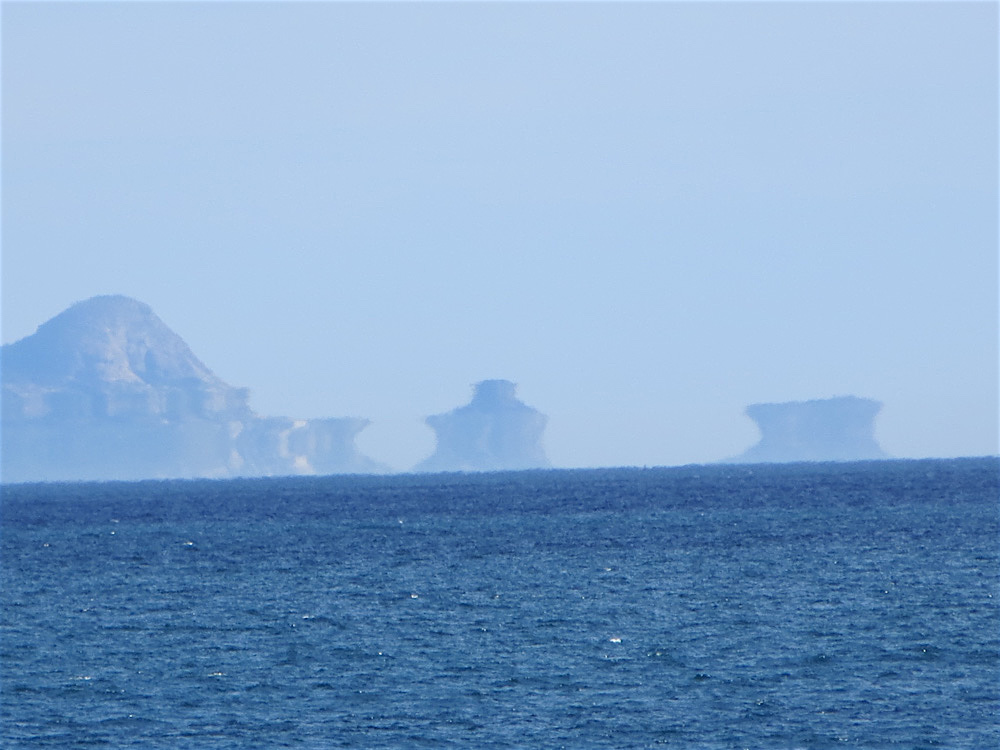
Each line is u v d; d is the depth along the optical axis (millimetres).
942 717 167000
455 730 164750
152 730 168125
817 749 154500
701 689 184125
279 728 167625
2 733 167500
